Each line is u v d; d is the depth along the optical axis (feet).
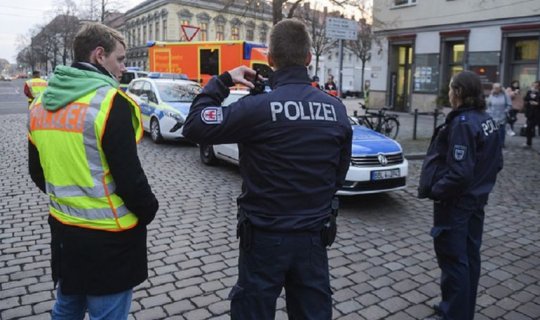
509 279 14.30
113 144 6.92
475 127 9.97
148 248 16.06
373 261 15.42
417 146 38.24
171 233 17.61
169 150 35.81
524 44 61.31
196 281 13.58
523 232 18.67
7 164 29.19
